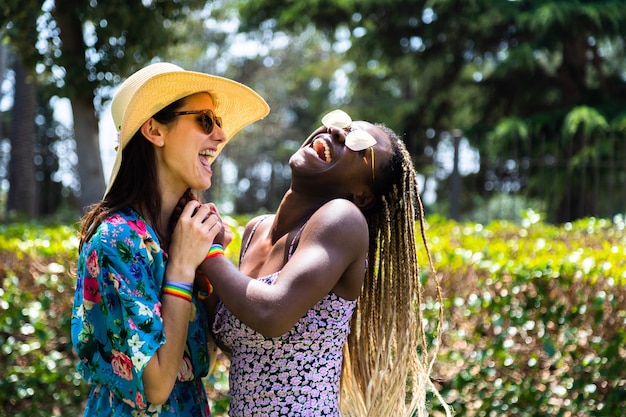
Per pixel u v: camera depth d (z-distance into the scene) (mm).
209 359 2461
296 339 2314
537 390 4746
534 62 16406
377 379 2662
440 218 7668
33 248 5430
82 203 8625
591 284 4555
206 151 2385
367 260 2641
